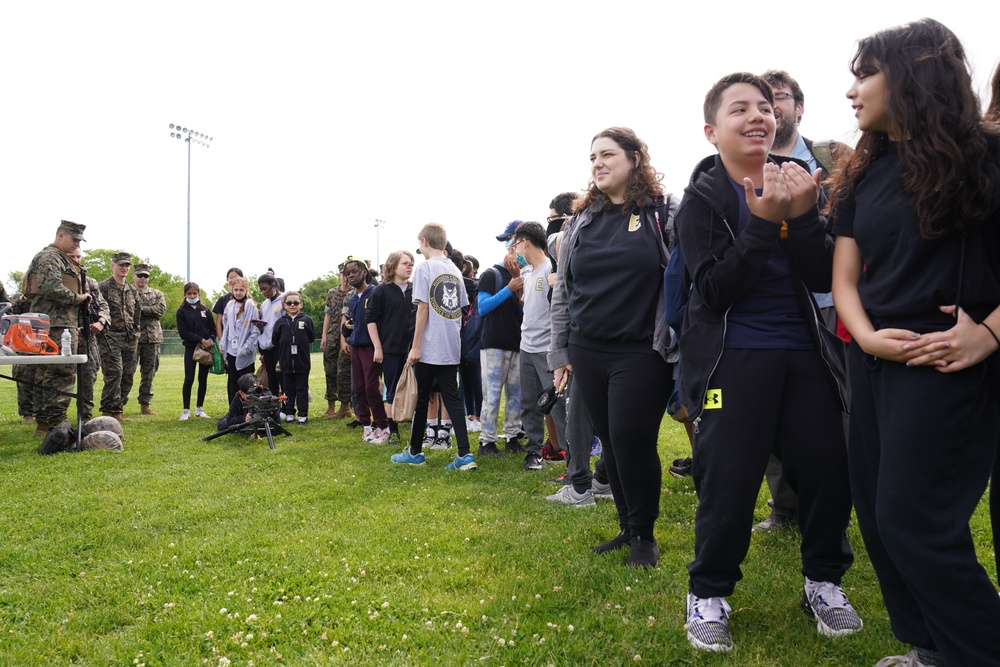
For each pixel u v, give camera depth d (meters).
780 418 2.21
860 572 2.82
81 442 6.33
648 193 2.83
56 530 3.69
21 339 5.98
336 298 9.36
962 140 1.61
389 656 2.25
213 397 12.45
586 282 2.84
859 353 1.90
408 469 5.38
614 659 2.16
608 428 3.02
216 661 2.22
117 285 8.65
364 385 7.20
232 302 9.08
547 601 2.60
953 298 1.66
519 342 6.08
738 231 2.18
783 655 2.12
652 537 3.05
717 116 2.25
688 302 2.33
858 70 1.80
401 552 3.26
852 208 1.92
